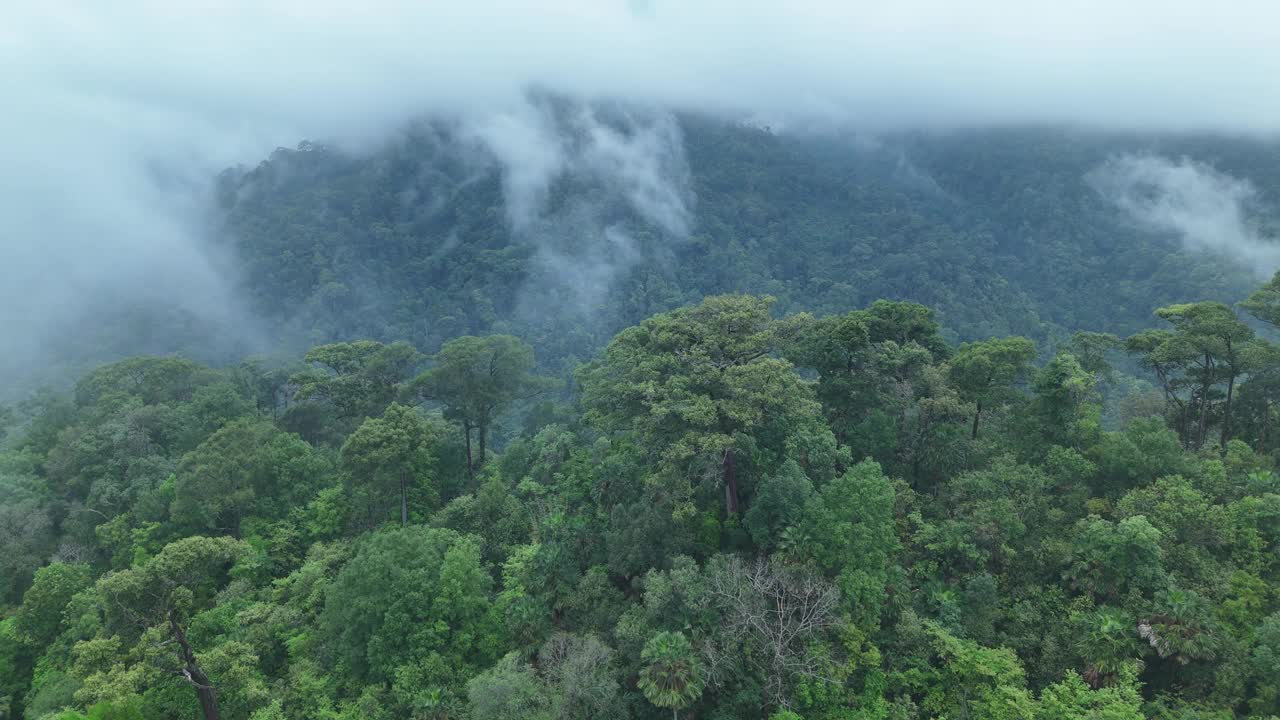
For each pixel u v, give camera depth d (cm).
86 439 6606
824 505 3775
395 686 3700
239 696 3784
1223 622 3406
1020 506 4131
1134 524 3578
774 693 3297
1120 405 6488
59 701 3725
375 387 7419
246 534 5375
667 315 4919
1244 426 5259
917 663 3547
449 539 4650
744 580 3572
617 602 4056
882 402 4962
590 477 5006
